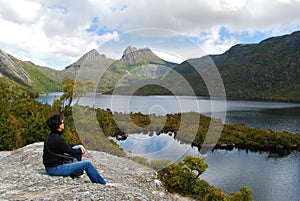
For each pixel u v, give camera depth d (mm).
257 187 30734
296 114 93938
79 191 5359
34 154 9648
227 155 40469
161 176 12719
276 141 47875
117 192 5598
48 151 5930
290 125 70250
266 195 29047
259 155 42875
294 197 28562
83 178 6281
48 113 23703
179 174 12906
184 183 13109
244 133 46875
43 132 21438
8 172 7199
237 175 33000
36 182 5957
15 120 26125
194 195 13133
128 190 6113
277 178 33656
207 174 32438
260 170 35781
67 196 5020
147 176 8219
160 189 7969
